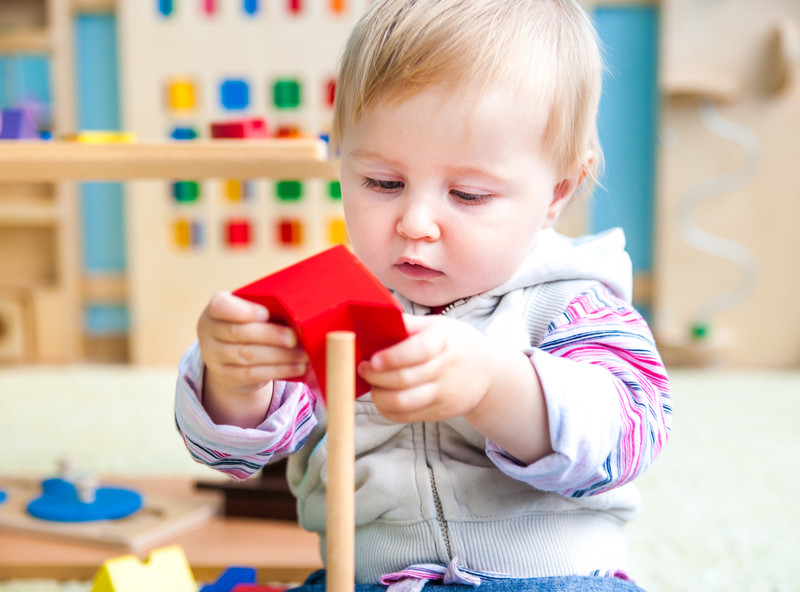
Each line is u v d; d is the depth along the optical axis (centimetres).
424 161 61
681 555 125
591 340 66
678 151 258
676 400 218
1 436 188
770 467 166
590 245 77
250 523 119
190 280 267
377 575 69
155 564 75
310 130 262
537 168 64
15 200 267
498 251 63
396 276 65
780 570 120
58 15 262
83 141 108
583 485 59
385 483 67
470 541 66
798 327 260
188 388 61
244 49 261
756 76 254
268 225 265
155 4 262
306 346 49
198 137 263
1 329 270
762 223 258
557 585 63
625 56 263
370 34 64
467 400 52
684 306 263
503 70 61
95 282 279
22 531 114
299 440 68
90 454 174
